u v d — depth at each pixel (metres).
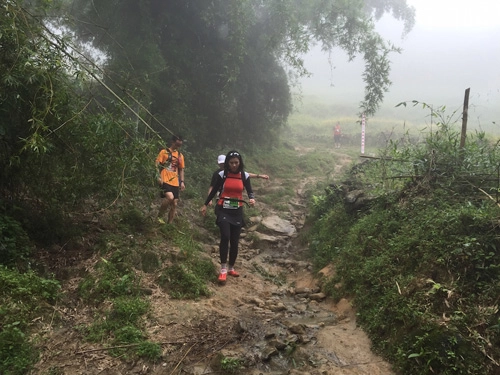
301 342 3.96
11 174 4.70
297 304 5.21
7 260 4.15
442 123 6.29
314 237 7.38
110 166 4.87
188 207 8.58
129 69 8.86
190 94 11.79
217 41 12.48
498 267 3.79
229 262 5.93
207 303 4.59
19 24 4.39
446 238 4.29
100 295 4.17
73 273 4.57
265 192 11.59
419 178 5.71
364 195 6.84
